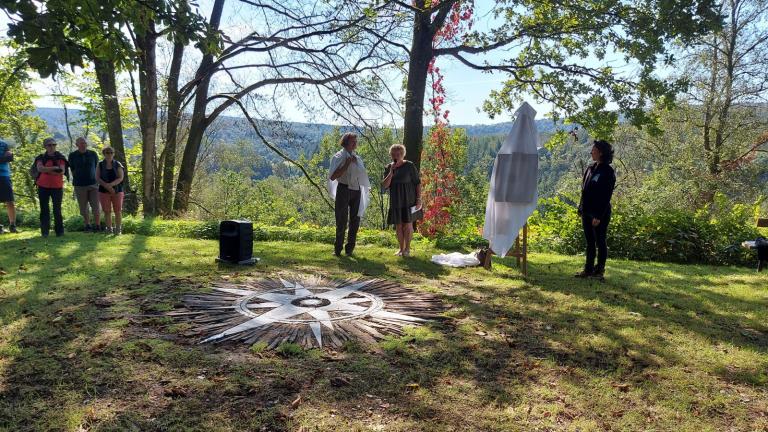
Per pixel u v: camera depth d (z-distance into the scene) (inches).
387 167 323.3
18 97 883.4
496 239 278.8
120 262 279.6
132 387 123.1
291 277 251.1
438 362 145.1
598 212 264.5
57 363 135.6
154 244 354.9
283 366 137.4
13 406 112.3
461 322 185.9
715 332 181.5
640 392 130.0
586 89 555.5
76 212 532.1
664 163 1015.6
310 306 196.5
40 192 373.7
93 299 199.5
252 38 602.2
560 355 154.7
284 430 105.8
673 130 1028.5
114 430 104.2
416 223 574.2
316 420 109.7
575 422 113.7
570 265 320.5
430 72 671.1
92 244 344.8
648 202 852.6
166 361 138.8
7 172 405.4
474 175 1519.4
